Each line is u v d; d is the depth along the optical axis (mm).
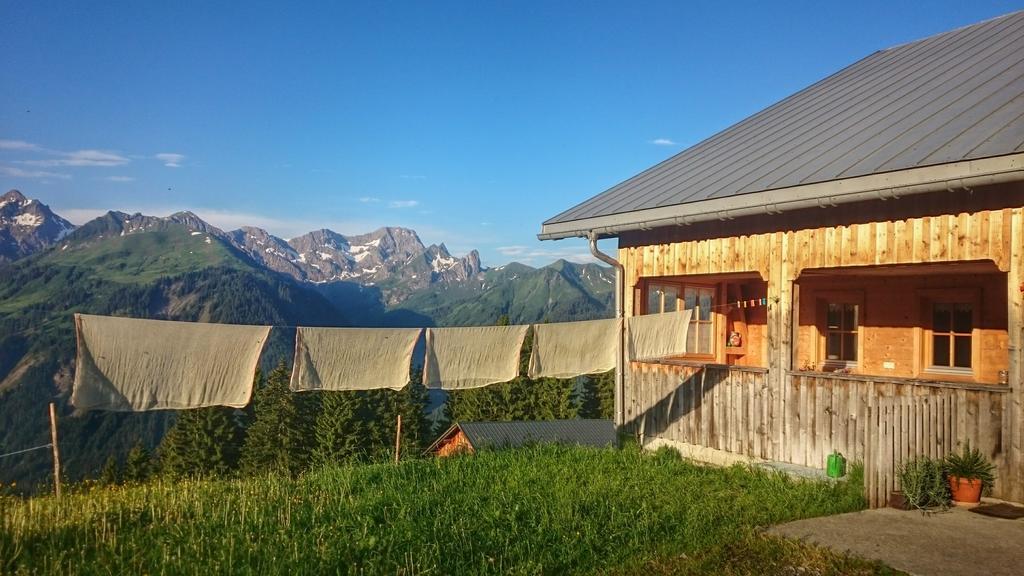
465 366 9289
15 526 6660
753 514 7578
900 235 8875
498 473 9359
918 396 8555
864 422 9250
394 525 6887
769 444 10297
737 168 11414
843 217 9477
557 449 11008
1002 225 7988
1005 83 10164
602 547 6562
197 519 7102
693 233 11352
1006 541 6605
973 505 7812
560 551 6398
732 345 14750
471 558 6164
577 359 10266
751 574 5828
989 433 8047
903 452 8203
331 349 8195
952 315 11711
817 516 7680
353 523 7012
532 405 53531
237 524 7000
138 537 6535
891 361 12359
